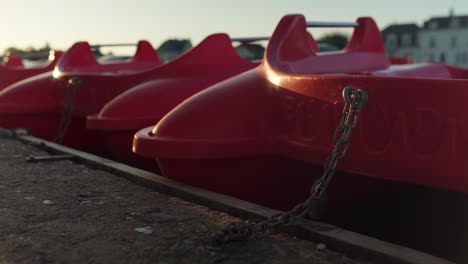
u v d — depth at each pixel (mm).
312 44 8422
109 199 4250
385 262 2861
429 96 3244
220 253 3049
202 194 4145
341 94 3723
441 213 3539
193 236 3326
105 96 7469
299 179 4332
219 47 6902
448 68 7594
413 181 3369
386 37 97250
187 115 4762
